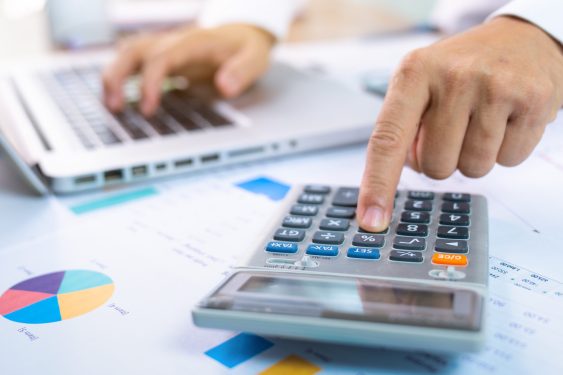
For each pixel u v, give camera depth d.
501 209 0.44
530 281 0.34
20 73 0.83
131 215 0.47
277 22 0.82
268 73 0.77
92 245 0.42
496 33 0.44
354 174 0.53
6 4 1.32
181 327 0.32
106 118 0.63
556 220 0.42
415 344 0.26
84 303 0.35
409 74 0.39
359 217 0.37
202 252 0.40
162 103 0.68
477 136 0.40
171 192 0.51
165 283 0.37
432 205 0.41
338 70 0.83
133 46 0.71
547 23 0.44
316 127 0.58
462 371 0.27
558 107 0.44
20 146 0.56
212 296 0.30
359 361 0.29
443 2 1.05
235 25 0.79
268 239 0.37
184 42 0.70
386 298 0.29
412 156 0.44
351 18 1.21
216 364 0.29
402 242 0.35
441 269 0.32
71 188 0.51
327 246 0.35
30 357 0.30
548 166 0.51
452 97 0.40
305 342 0.30
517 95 0.40
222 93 0.67
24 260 0.41
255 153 0.56
